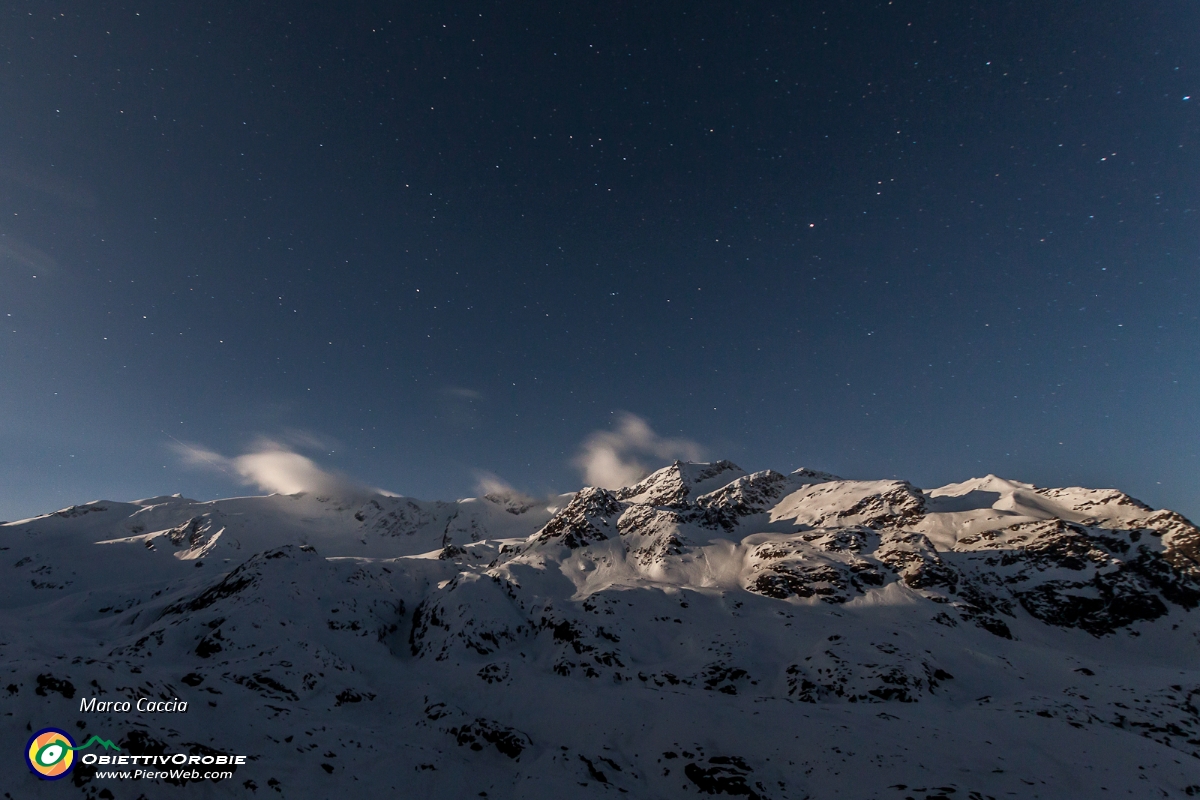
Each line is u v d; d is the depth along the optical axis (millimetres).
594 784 50750
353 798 42719
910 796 47000
